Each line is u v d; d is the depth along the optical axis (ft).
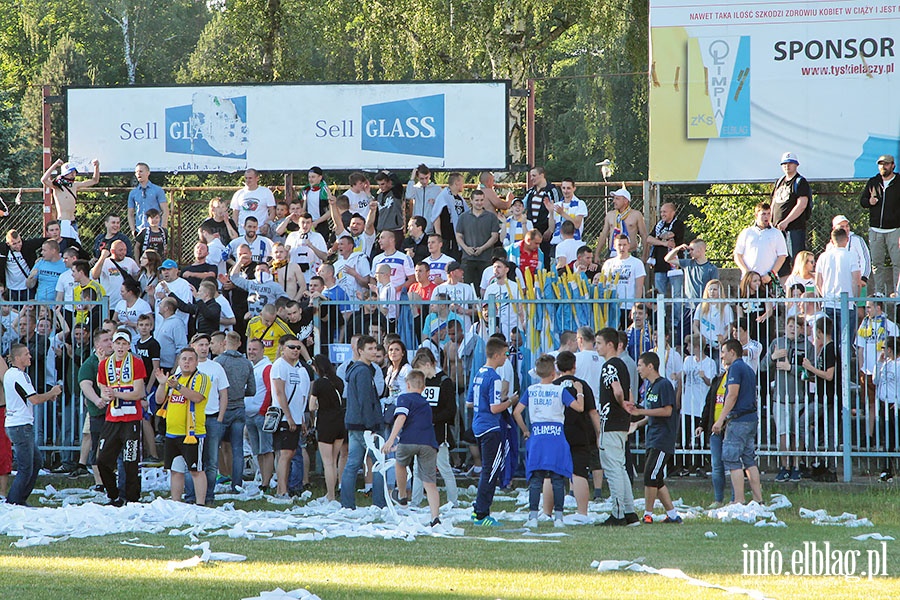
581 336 156.35
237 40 398.62
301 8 356.38
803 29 219.61
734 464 143.95
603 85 376.48
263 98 236.63
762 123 221.25
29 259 209.05
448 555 112.27
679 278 199.52
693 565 107.34
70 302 175.73
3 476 154.71
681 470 166.09
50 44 530.68
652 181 223.92
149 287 192.03
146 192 228.84
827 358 160.86
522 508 149.79
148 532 128.26
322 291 180.04
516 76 305.53
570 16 310.45
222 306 182.39
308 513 145.07
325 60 413.59
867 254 194.08
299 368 160.35
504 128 231.50
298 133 236.02
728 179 222.28
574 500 152.76
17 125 409.90
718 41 222.07
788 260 204.95
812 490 159.02
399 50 309.63
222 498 156.56
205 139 237.66
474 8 299.38
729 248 298.76
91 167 239.30
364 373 147.23
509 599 90.17
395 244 196.85
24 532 126.93
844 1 218.38
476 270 202.69
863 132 218.18
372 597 90.48
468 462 171.63
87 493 162.40
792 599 91.86
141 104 238.89
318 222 225.56
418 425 133.49
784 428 162.30
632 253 213.87
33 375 175.32
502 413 141.59
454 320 169.48
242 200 224.12
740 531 129.29
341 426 154.51
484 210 204.74
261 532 129.49
